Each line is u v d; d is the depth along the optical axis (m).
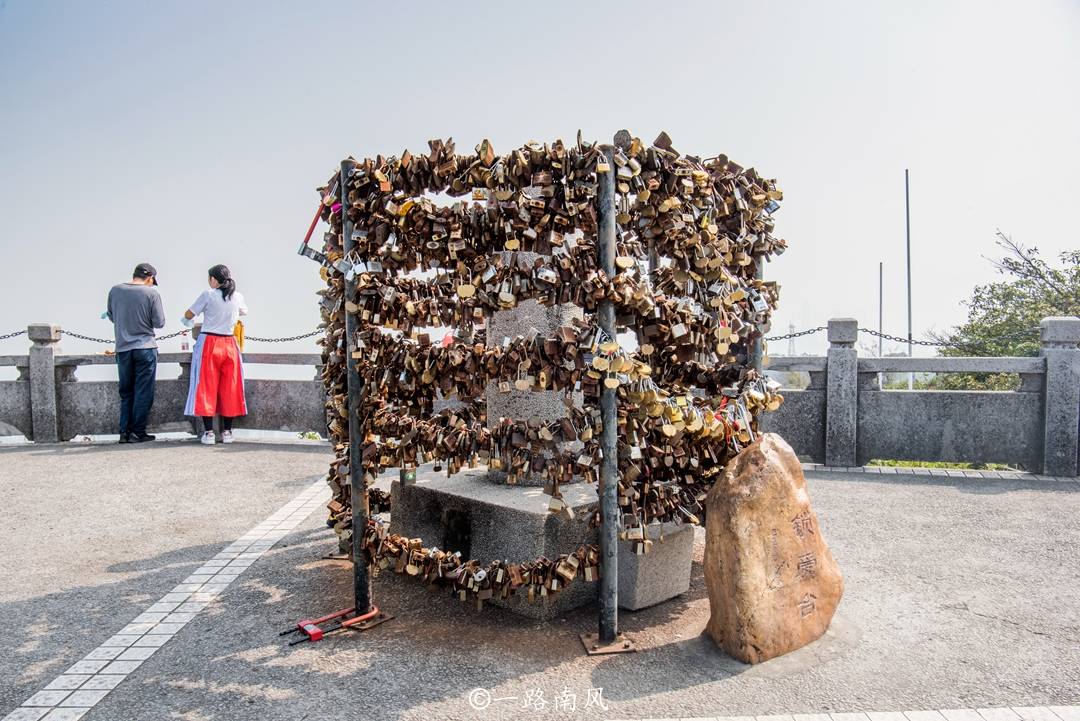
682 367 3.87
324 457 8.16
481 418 4.83
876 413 7.58
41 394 9.48
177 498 6.26
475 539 3.92
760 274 4.25
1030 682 2.95
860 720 2.65
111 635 3.44
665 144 3.16
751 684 2.92
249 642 3.34
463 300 3.37
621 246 3.67
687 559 3.96
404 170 3.30
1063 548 4.75
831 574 3.38
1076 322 6.94
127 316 9.06
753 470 3.20
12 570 4.41
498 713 2.71
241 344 9.39
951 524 5.32
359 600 3.58
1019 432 7.25
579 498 3.90
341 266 3.44
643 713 2.71
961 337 13.08
